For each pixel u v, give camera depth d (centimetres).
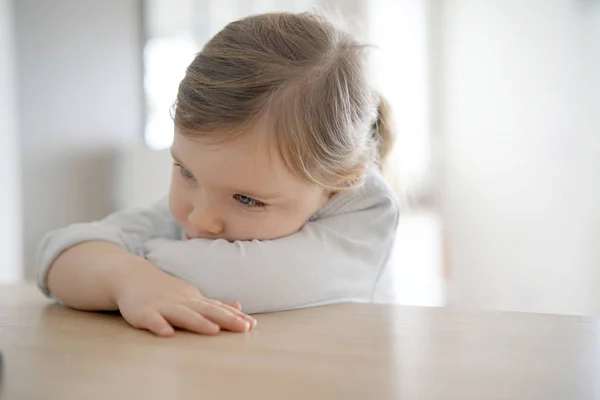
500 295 278
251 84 67
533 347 49
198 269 67
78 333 55
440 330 55
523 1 270
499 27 276
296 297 67
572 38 260
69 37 222
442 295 268
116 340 52
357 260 76
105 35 243
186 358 46
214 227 71
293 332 55
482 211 282
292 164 68
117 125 250
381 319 60
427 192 286
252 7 271
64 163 219
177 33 269
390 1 280
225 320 56
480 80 281
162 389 39
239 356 47
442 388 40
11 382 41
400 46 283
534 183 271
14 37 194
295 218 73
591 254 259
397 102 282
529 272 273
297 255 70
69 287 67
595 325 57
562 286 266
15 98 193
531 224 273
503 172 278
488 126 280
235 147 66
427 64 287
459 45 284
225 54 70
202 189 70
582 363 45
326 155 71
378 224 80
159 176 247
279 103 68
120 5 252
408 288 255
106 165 243
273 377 42
